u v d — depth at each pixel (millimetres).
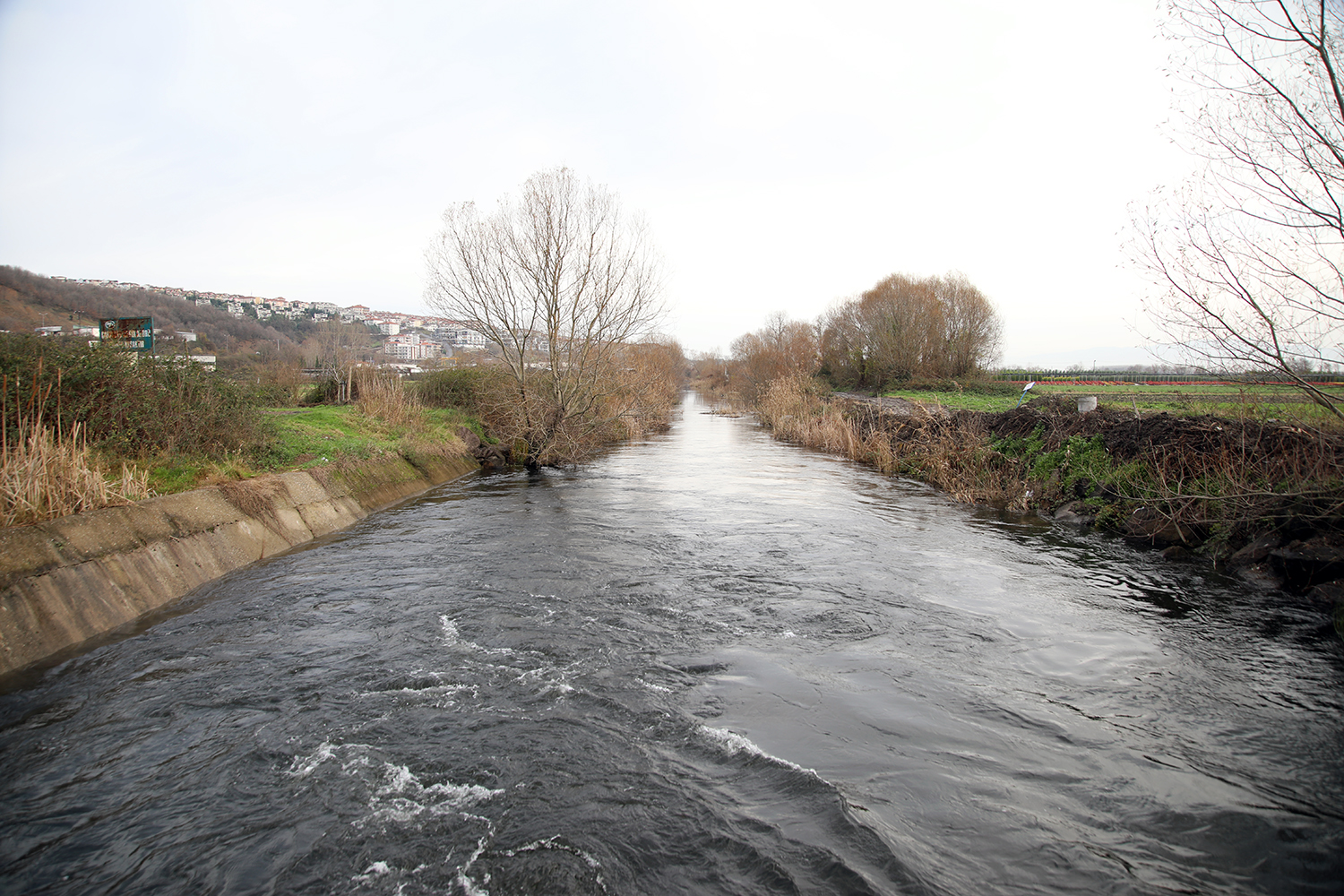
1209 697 6586
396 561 11305
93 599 7883
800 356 60812
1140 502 12961
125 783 5090
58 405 9930
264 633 8016
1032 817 4777
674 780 5184
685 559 11609
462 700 6430
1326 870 4238
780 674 7098
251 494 11961
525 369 24875
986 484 17984
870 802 4926
